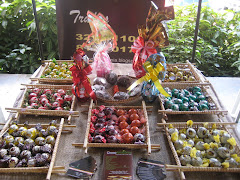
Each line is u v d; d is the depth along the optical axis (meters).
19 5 2.95
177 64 2.22
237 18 3.08
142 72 1.84
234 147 1.35
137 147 1.33
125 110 1.65
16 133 1.41
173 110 1.63
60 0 2.13
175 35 3.04
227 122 1.52
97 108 1.64
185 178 1.21
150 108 1.71
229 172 1.25
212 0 3.38
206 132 1.41
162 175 1.21
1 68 3.11
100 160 1.31
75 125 1.52
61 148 1.38
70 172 1.22
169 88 1.90
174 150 1.31
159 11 1.61
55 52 3.08
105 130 1.41
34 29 2.88
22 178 1.19
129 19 2.20
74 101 1.71
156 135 1.49
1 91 2.70
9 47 3.21
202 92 1.85
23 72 3.18
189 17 3.12
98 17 1.80
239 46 2.96
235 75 3.08
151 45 1.72
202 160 1.26
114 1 2.13
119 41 2.29
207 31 3.08
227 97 2.57
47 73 2.10
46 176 1.21
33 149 1.30
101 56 1.94
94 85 1.84
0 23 3.09
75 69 1.61
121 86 1.92
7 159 1.22
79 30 2.25
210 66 3.13
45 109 1.62
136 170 1.24
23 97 1.72
